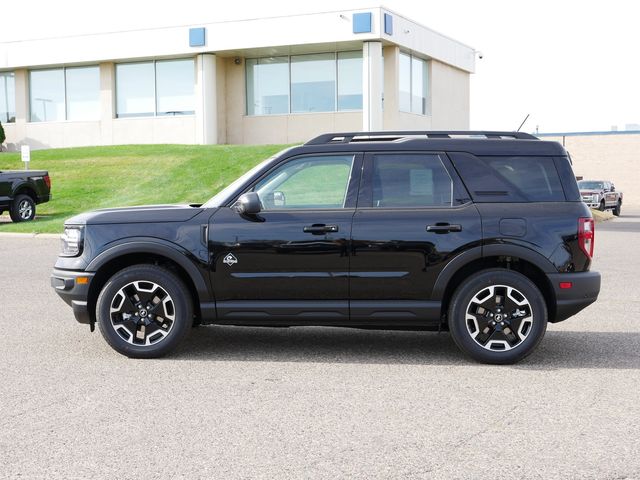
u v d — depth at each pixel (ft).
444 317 22.21
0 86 123.85
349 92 106.42
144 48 111.04
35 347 23.89
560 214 21.66
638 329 26.84
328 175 22.39
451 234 21.56
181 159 92.94
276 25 103.19
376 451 14.69
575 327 27.22
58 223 67.46
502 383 19.69
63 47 115.85
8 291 35.42
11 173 68.23
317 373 20.74
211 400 18.12
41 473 13.62
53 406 17.65
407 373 20.75
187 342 24.75
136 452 14.65
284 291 21.91
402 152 22.30
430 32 112.37
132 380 19.97
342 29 99.76
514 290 21.43
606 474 13.52
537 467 13.85
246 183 22.48
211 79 109.70
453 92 123.65
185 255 21.94
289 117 109.60
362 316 21.85
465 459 14.26
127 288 22.27
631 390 19.03
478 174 22.02
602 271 42.24
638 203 173.06
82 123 118.52
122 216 22.53
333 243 21.67
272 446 14.97
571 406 17.65
